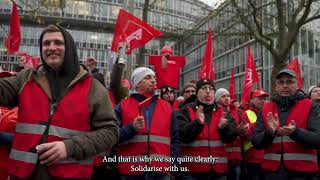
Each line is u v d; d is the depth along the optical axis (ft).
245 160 22.98
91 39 169.17
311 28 98.32
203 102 18.35
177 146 15.84
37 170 8.66
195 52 162.71
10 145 11.56
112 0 167.63
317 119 14.82
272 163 15.25
